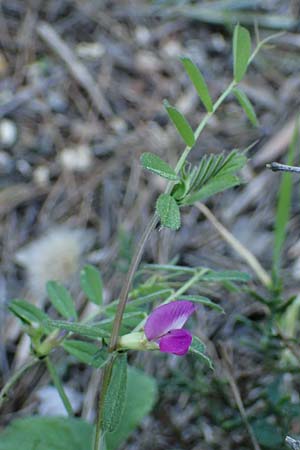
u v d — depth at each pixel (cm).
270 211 56
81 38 68
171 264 45
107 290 53
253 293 45
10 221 55
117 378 36
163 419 48
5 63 65
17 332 51
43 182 58
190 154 60
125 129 62
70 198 57
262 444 44
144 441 48
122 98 64
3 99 62
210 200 57
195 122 62
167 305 35
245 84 65
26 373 50
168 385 48
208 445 47
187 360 49
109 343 36
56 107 62
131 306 40
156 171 35
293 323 48
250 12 69
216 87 65
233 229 56
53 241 54
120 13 70
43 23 68
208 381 48
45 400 49
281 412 44
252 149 60
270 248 55
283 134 60
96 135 61
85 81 64
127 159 60
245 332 51
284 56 67
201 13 69
